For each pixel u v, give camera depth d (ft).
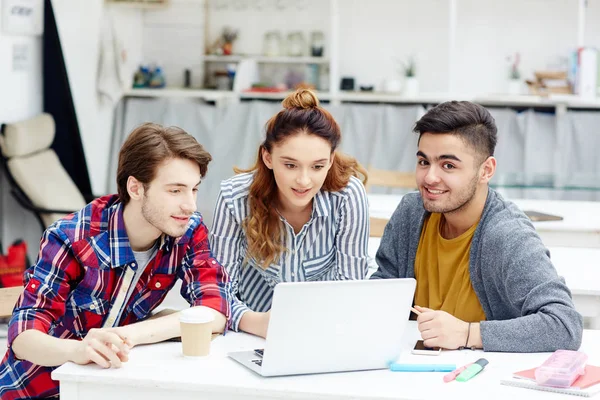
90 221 6.61
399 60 24.32
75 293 6.68
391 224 7.99
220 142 22.74
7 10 17.60
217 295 6.91
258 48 24.86
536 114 21.91
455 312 7.30
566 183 13.05
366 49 24.41
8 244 18.25
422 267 7.66
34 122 17.81
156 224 6.34
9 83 18.07
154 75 23.98
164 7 22.86
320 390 5.50
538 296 6.59
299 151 6.73
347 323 5.82
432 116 6.89
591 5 23.57
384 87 23.71
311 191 6.91
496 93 24.02
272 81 24.68
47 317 6.42
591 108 22.75
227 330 6.93
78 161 19.52
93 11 21.27
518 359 6.24
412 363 6.11
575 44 23.49
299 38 24.30
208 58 24.61
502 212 7.14
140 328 6.35
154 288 6.95
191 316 6.07
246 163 22.58
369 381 5.73
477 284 7.13
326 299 5.69
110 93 22.03
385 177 15.51
